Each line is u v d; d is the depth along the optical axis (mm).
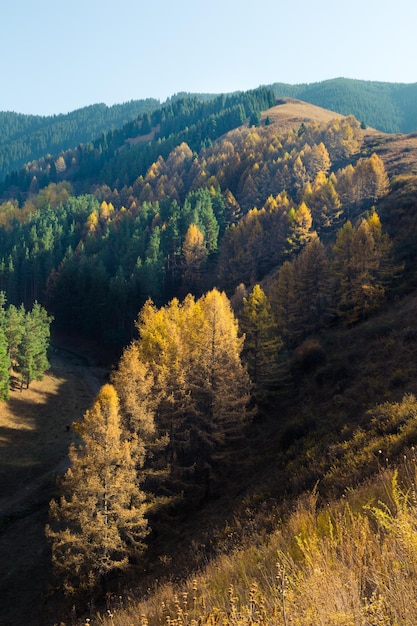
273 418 32094
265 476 23641
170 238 97375
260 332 36812
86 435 24844
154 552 23062
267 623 3004
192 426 29172
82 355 85938
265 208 91625
